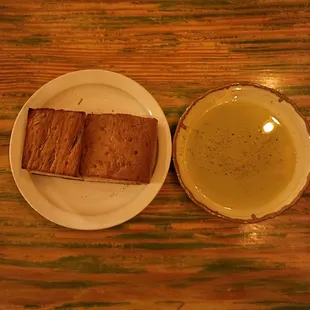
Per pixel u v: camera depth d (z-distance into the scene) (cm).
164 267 31
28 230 31
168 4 34
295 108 31
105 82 32
